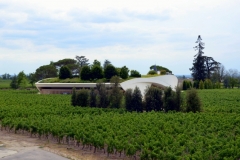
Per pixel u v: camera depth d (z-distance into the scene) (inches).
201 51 4247.0
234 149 683.4
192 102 1371.8
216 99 2166.6
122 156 762.2
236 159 693.9
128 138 816.3
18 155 713.6
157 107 1437.0
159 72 2881.4
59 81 2694.4
